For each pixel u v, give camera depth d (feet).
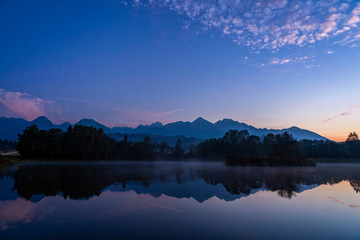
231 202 56.49
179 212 47.03
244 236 33.73
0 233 34.68
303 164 255.29
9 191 71.31
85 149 416.26
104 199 59.41
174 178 110.22
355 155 447.83
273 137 393.50
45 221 40.60
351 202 56.70
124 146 497.05
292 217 43.75
